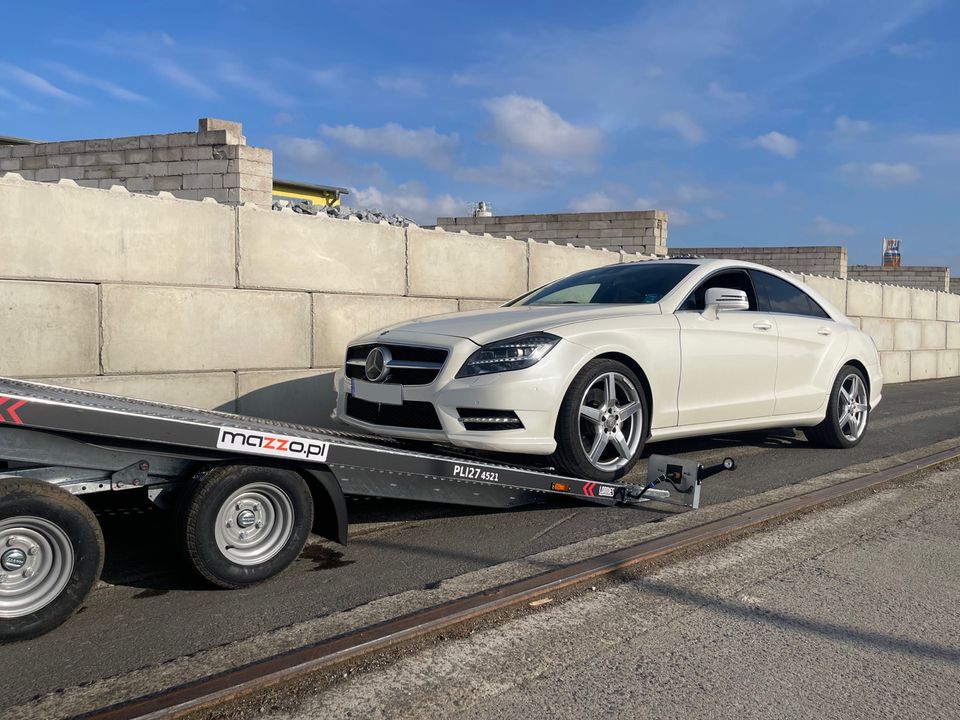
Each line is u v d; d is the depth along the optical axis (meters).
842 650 3.00
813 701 2.62
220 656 2.88
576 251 9.09
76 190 5.47
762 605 3.41
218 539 3.46
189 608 3.35
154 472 3.44
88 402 3.34
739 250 21.70
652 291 5.86
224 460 3.52
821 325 6.80
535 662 2.86
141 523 4.67
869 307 14.02
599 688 2.68
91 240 5.55
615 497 4.89
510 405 4.53
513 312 5.36
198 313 6.09
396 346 4.91
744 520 4.56
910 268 25.48
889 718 2.52
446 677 2.75
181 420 3.31
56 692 2.62
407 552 4.11
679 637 3.09
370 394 4.92
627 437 5.15
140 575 3.77
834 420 6.86
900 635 3.14
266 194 11.29
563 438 4.74
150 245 5.83
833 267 20.45
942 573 3.84
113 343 5.69
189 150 11.15
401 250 7.35
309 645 2.95
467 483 4.30
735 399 5.89
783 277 6.83
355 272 7.02
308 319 6.74
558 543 4.23
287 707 2.54
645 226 15.58
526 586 3.51
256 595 3.50
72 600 3.07
